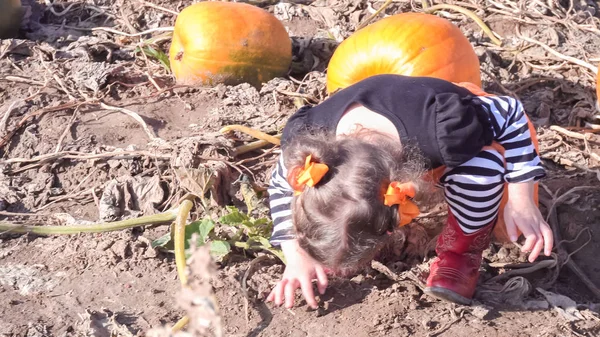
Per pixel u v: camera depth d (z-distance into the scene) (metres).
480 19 2.82
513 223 1.84
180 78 2.57
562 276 2.09
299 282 1.84
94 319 1.92
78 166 2.32
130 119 2.44
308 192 1.66
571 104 2.57
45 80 2.58
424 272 2.01
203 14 2.54
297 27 2.87
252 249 2.08
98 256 2.07
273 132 2.38
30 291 1.99
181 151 2.25
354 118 1.77
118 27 2.89
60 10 2.97
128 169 2.29
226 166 2.23
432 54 2.32
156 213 2.20
